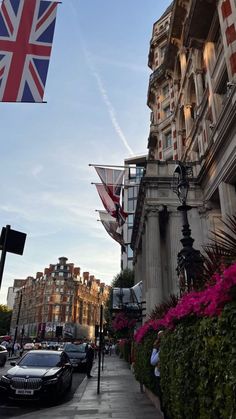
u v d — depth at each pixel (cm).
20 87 959
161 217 2188
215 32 2100
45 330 11319
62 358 1305
